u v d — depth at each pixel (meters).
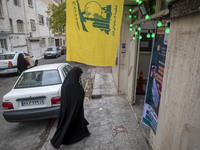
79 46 3.03
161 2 2.52
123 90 5.97
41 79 4.41
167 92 2.15
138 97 5.58
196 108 1.54
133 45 4.59
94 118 4.38
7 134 4.06
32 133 4.05
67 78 3.30
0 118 4.93
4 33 16.86
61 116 3.27
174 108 1.94
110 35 2.90
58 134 3.24
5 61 10.46
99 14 2.83
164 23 2.41
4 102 3.81
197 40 1.49
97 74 9.83
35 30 24.69
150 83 3.00
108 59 3.02
